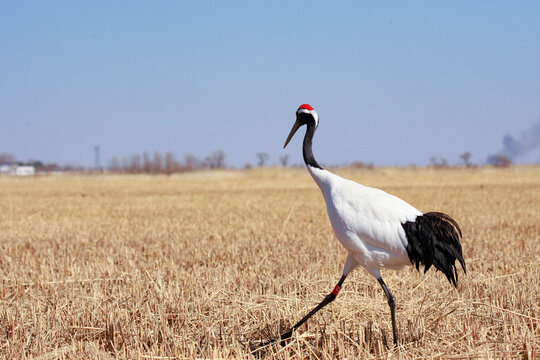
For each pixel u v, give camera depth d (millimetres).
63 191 59938
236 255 17016
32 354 9055
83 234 23344
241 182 81125
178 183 80062
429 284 12500
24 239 22219
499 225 24156
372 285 12484
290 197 46031
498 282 12758
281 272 14320
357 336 9391
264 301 11289
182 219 29203
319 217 29281
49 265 16047
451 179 78188
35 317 10523
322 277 13227
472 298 11359
